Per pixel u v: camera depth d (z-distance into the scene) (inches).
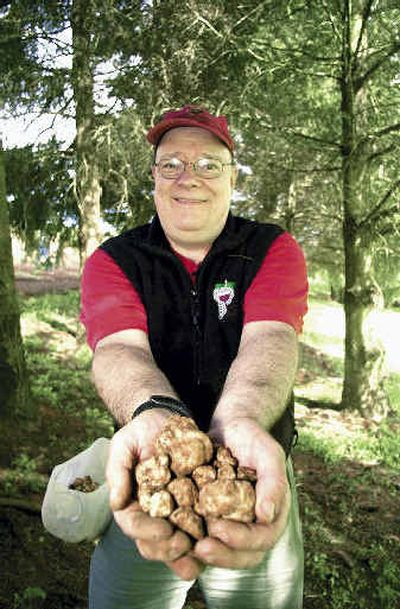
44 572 164.2
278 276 85.2
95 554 93.4
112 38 408.5
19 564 164.7
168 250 86.4
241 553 54.7
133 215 500.7
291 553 88.7
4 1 412.2
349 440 354.6
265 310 82.9
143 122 415.8
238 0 384.5
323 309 907.4
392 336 792.9
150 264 86.6
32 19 416.5
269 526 55.9
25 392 249.1
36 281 781.9
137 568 86.4
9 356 242.5
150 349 84.8
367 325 424.5
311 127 444.1
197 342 85.8
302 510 243.6
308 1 374.0
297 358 79.9
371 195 438.3
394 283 503.8
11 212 502.6
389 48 382.3
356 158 402.3
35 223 509.4
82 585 163.2
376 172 439.2
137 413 67.2
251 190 502.9
